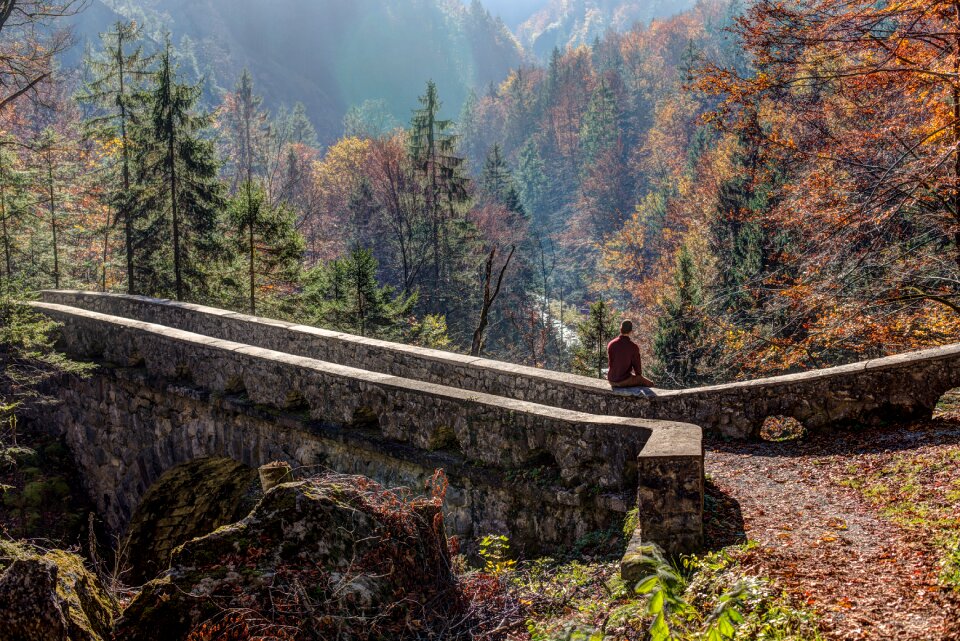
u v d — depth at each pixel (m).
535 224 99.38
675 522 5.99
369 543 5.78
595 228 90.44
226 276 28.05
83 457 16.69
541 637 5.22
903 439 8.80
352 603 5.32
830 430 9.71
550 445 7.81
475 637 5.59
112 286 34.78
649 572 5.65
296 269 28.27
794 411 9.86
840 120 15.17
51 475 16.77
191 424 13.02
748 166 29.75
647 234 71.19
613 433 7.35
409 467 9.06
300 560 5.41
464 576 6.44
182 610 4.98
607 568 6.34
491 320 51.56
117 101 29.91
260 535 5.45
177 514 15.20
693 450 6.09
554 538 7.70
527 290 61.91
